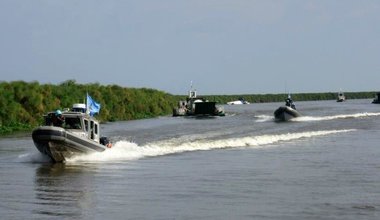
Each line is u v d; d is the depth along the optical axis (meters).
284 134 58.38
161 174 30.64
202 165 34.34
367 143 47.84
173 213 21.23
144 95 125.25
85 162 36.09
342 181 27.88
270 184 27.12
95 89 105.50
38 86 87.50
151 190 25.78
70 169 32.88
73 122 37.06
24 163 35.84
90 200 23.67
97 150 38.16
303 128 69.25
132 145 44.53
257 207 22.11
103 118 100.88
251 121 90.94
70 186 27.08
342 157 37.69
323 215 20.80
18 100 82.19
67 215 21.06
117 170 32.31
